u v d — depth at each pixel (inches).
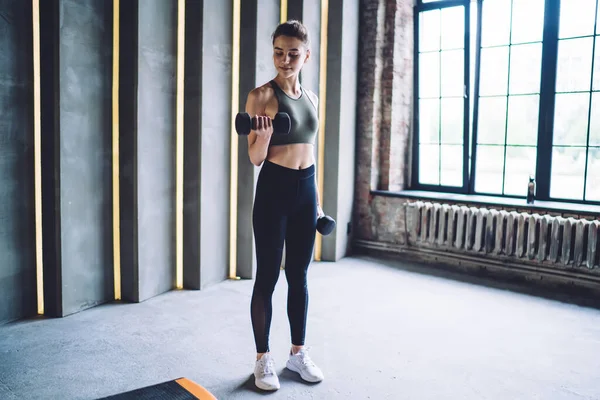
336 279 166.1
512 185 186.2
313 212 93.6
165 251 146.3
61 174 120.5
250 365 102.2
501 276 171.8
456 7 189.3
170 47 140.3
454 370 101.5
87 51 124.8
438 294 152.2
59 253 123.0
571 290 158.2
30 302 125.8
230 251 163.0
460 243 176.4
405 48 199.0
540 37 175.0
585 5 165.5
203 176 146.9
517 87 181.3
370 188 199.8
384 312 135.0
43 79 119.8
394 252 195.9
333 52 183.9
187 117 145.8
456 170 197.8
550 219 159.5
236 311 133.3
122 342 111.9
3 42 113.7
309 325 124.5
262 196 90.1
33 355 104.3
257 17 152.9
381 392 92.0
